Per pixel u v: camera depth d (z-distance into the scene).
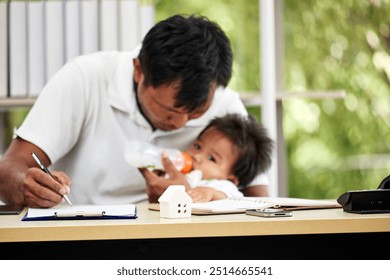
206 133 3.38
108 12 4.17
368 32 8.13
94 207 2.55
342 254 2.35
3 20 4.16
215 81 2.99
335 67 8.27
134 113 3.27
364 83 8.25
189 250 2.26
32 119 3.18
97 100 3.30
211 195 2.80
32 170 2.62
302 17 8.28
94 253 2.26
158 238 2.25
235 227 2.13
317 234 2.34
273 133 4.04
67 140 3.24
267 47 4.04
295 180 8.54
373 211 2.35
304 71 8.33
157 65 2.94
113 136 3.31
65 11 4.19
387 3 8.05
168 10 8.30
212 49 2.95
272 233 2.14
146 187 3.25
